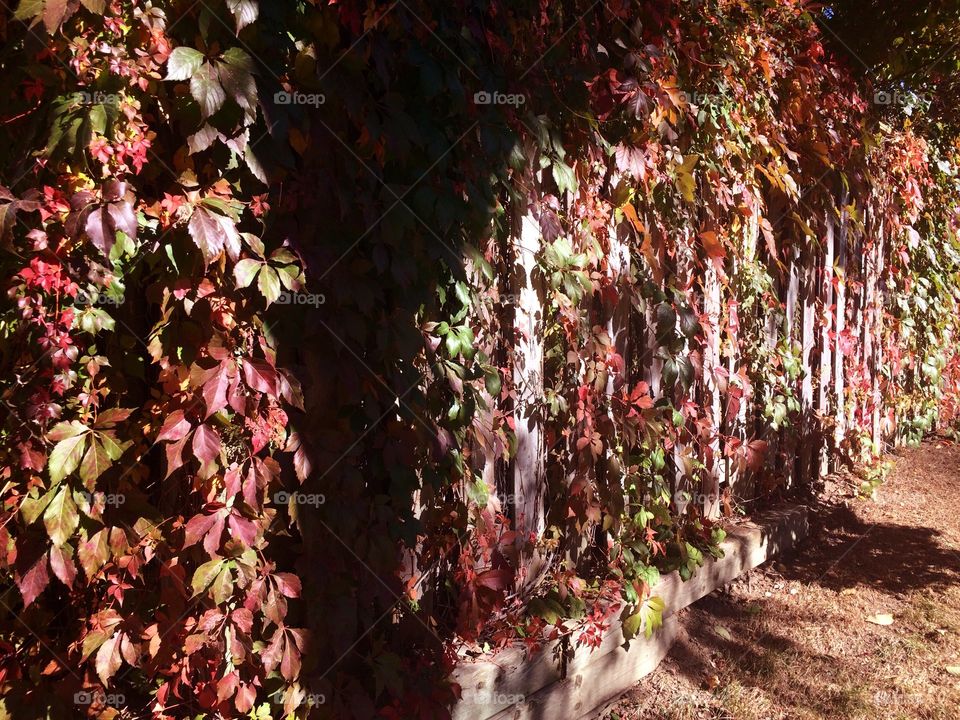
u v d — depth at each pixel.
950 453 7.32
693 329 4.01
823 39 6.28
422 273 2.74
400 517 2.77
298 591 2.37
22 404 2.10
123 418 2.16
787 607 4.38
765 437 5.13
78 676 2.29
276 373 2.23
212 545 2.20
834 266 5.91
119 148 2.03
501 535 3.21
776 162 4.72
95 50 1.99
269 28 2.22
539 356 3.43
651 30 3.73
